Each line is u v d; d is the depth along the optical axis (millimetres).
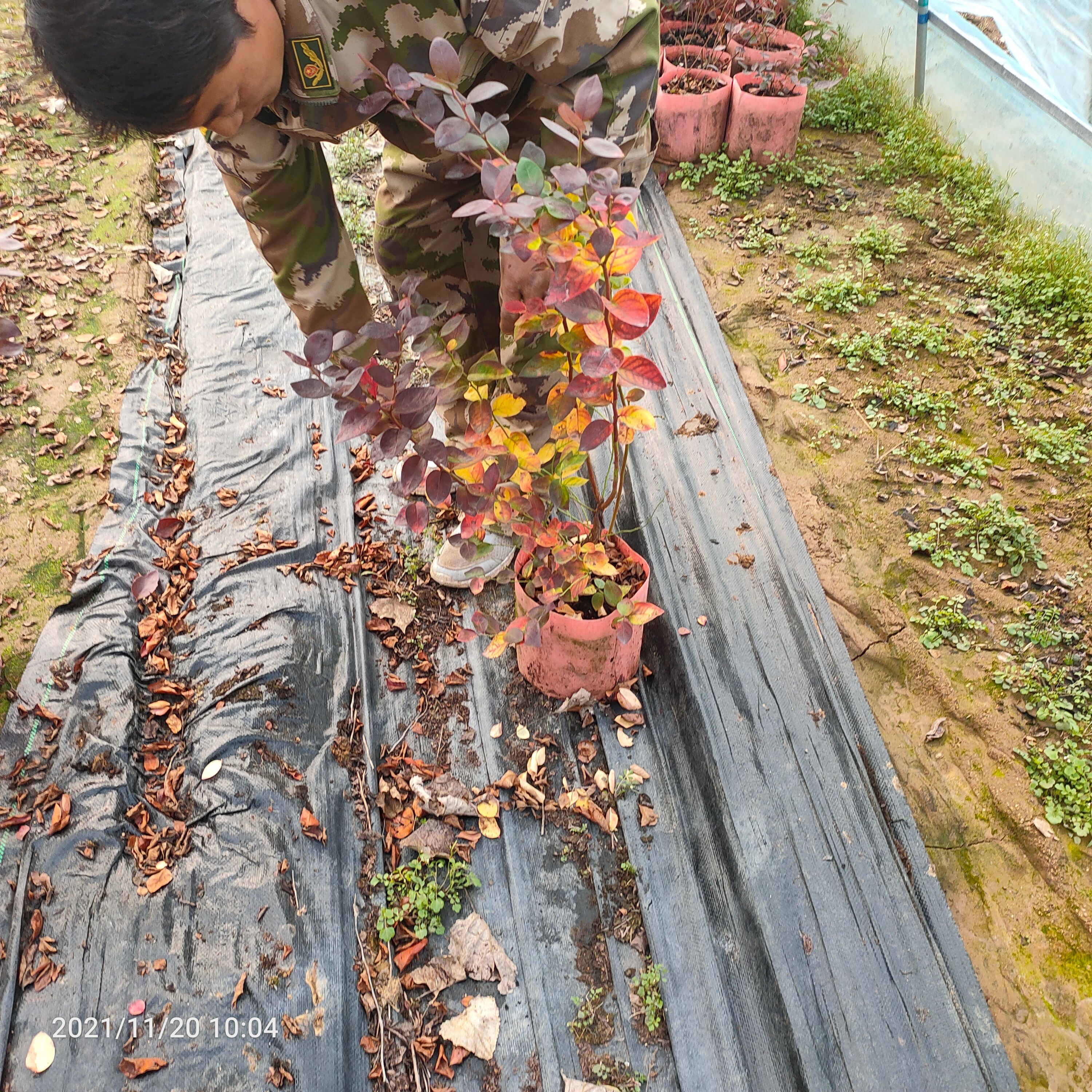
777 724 2590
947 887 2398
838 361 3826
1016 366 3768
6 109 4965
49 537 3016
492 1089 2020
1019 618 2945
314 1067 1991
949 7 4898
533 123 2162
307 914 2219
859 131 5133
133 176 4617
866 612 2986
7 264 3992
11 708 2521
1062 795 2523
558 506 2139
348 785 2473
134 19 1247
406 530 3102
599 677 2578
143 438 3322
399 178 2346
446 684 2723
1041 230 4324
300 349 3760
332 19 1629
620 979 2186
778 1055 2070
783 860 2326
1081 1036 2143
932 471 3406
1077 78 4617
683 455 3340
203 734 2533
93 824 2309
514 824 2438
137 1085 1947
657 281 4121
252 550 2986
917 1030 2080
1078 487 3322
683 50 4953
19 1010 2025
